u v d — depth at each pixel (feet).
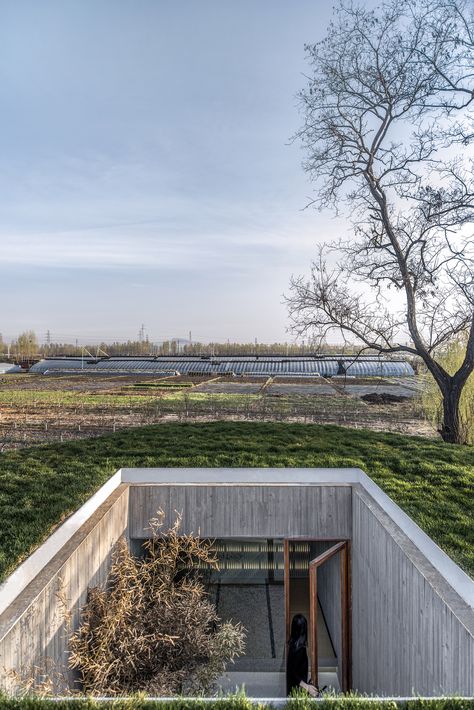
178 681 15.06
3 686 10.55
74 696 9.74
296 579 22.27
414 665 13.53
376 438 34.17
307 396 86.74
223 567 22.84
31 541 16.78
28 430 52.54
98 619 15.16
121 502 21.07
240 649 17.37
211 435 34.60
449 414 36.19
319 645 23.24
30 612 12.05
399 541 15.07
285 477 23.12
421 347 36.88
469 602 11.53
